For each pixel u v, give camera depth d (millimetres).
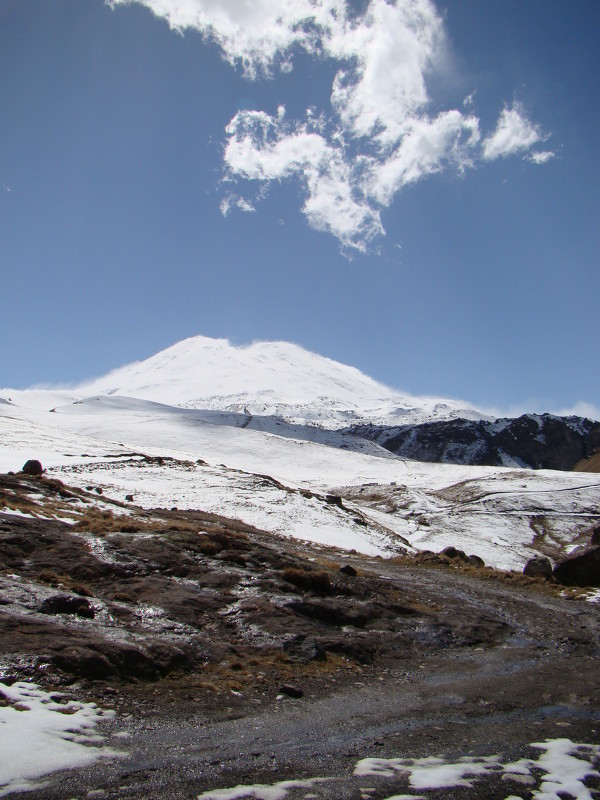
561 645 19547
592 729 11133
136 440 140875
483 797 8008
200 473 68688
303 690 12805
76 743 8805
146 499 48812
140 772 8164
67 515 27359
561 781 8664
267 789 7859
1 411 157625
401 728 10797
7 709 9375
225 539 24938
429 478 130000
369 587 23469
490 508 94688
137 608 16359
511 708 12406
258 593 19484
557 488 108188
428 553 40188
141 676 11922
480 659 17281
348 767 8820
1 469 51781
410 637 18688
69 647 11906
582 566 33188
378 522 67188
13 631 12359
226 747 9312
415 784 8297
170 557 21234
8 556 18484
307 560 26656
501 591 29000
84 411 197625
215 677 12828
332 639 16516
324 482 118812
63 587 16609
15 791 7336
